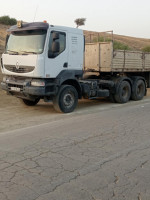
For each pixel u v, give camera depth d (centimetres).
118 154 589
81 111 1105
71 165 527
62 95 1035
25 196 409
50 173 489
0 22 3866
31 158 562
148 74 1523
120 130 789
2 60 1067
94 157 570
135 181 461
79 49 1073
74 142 671
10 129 814
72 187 437
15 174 485
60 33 994
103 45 1270
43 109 1141
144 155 584
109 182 455
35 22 980
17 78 1030
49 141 679
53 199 401
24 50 989
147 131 780
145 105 1269
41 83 966
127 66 1338
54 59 981
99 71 1307
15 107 1171
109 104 1299
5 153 593
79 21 3866
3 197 407
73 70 1060
